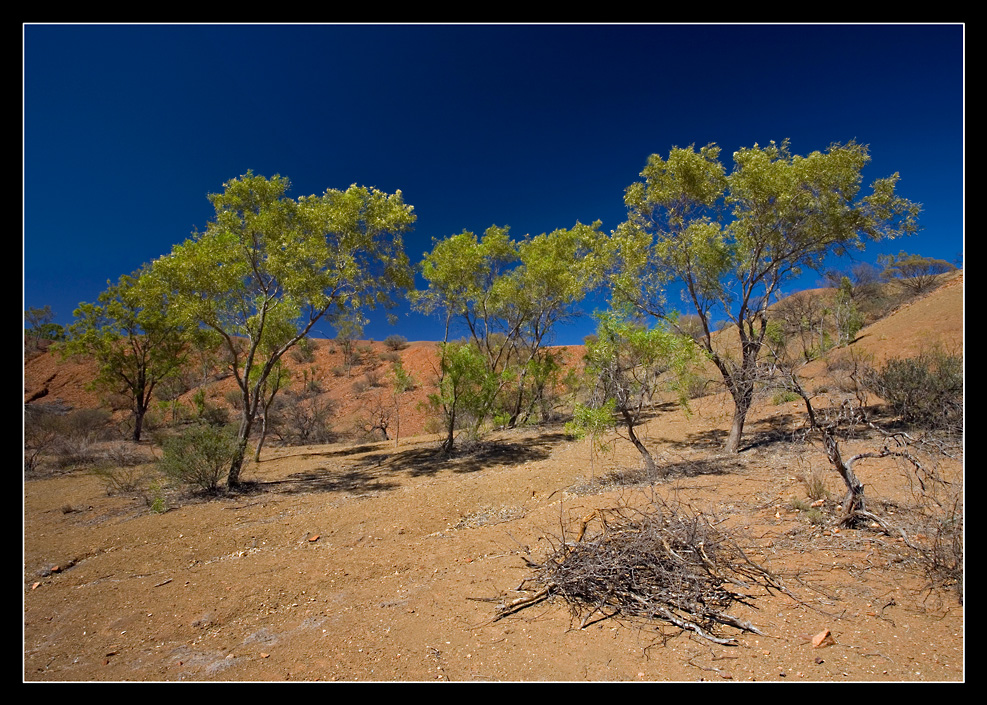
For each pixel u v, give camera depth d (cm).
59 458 1390
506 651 317
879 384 907
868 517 450
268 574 523
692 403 1470
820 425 503
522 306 1644
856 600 334
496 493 793
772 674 263
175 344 1861
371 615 407
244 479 1074
